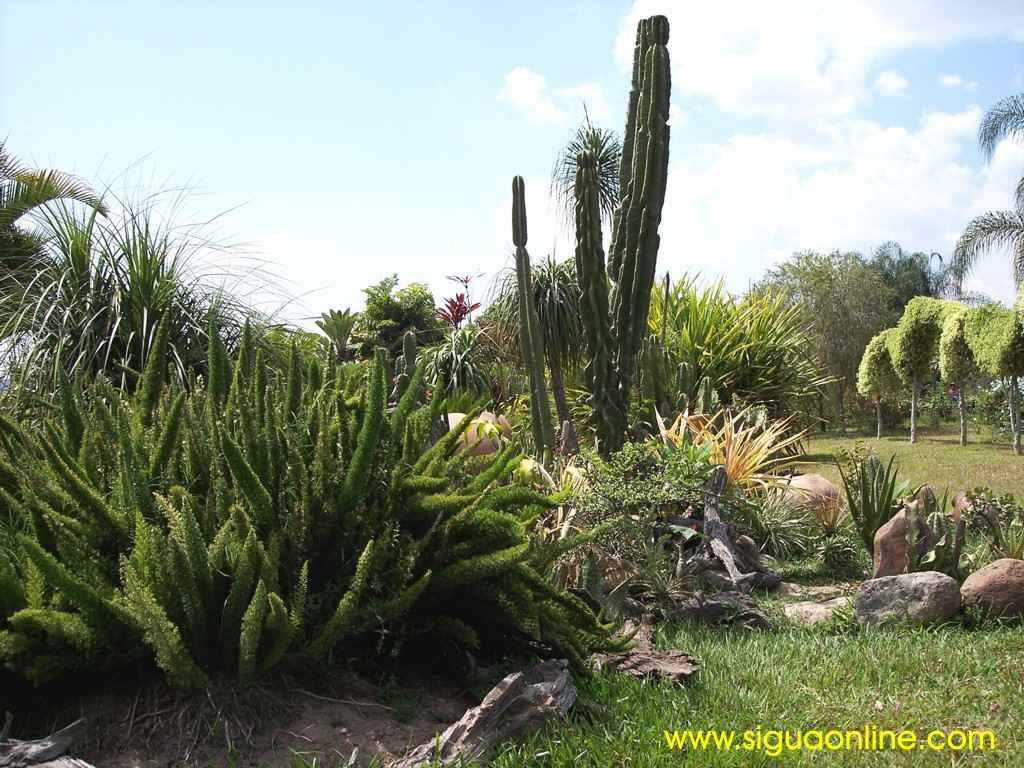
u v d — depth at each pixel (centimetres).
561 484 727
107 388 488
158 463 412
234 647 355
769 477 926
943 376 2388
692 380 1223
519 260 983
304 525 384
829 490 934
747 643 553
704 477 761
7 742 317
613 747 362
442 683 412
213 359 487
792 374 1578
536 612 410
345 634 388
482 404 478
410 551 397
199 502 406
